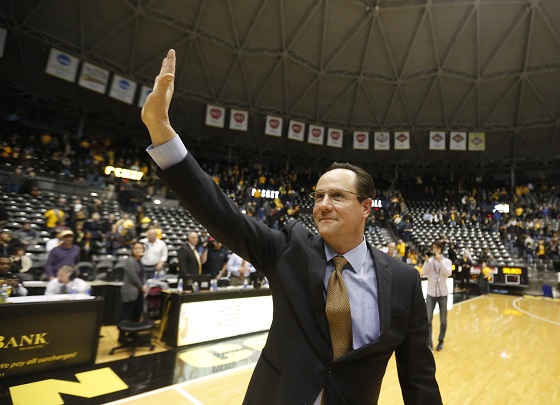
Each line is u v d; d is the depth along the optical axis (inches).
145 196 536.1
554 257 556.7
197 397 130.3
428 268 213.5
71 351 153.2
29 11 507.5
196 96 717.9
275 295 38.3
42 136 557.6
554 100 715.4
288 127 825.5
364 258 40.0
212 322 200.4
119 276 260.5
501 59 660.1
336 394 32.5
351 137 877.8
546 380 158.7
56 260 200.4
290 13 608.4
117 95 601.3
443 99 748.0
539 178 850.8
